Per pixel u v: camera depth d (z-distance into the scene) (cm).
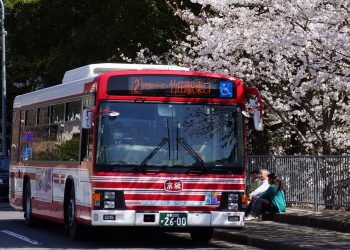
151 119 1709
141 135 1698
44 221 2377
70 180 1923
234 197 1727
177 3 3167
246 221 2259
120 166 1677
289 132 3048
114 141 1686
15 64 5253
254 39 2289
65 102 1981
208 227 1766
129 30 3316
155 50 3291
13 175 2580
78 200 1823
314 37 1931
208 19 2484
